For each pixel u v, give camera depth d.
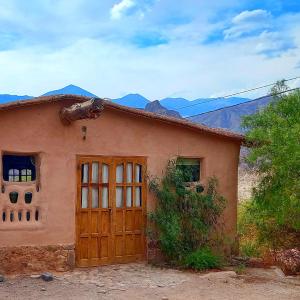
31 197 9.47
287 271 10.55
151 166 10.51
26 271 9.16
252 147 10.88
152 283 8.69
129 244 10.27
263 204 10.77
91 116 8.41
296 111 10.75
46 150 9.44
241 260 11.01
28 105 9.16
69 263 9.54
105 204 10.08
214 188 11.03
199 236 10.55
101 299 7.59
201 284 8.73
